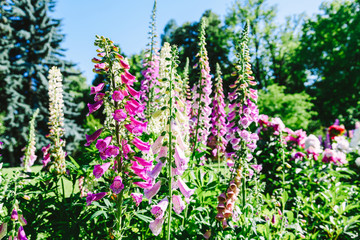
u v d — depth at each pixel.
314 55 27.12
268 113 20.64
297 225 3.35
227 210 2.86
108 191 2.53
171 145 2.28
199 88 4.89
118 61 2.48
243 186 3.34
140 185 2.54
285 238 3.25
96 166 2.48
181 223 3.23
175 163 2.30
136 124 2.53
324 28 26.64
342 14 25.84
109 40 2.47
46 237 3.31
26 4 27.22
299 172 5.04
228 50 34.91
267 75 35.31
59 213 3.08
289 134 5.89
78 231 2.77
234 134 3.76
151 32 6.02
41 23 27.52
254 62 35.44
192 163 3.68
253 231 3.12
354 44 24.34
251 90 3.80
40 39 26.53
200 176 3.44
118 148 2.46
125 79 2.51
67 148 23.34
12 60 26.59
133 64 29.62
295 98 20.89
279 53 34.38
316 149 5.78
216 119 5.12
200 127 4.96
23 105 24.19
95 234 2.99
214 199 3.50
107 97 2.54
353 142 5.63
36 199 3.30
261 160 5.66
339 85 24.95
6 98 24.86
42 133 24.38
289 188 4.77
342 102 25.38
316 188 4.94
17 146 25.30
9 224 2.27
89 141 2.56
